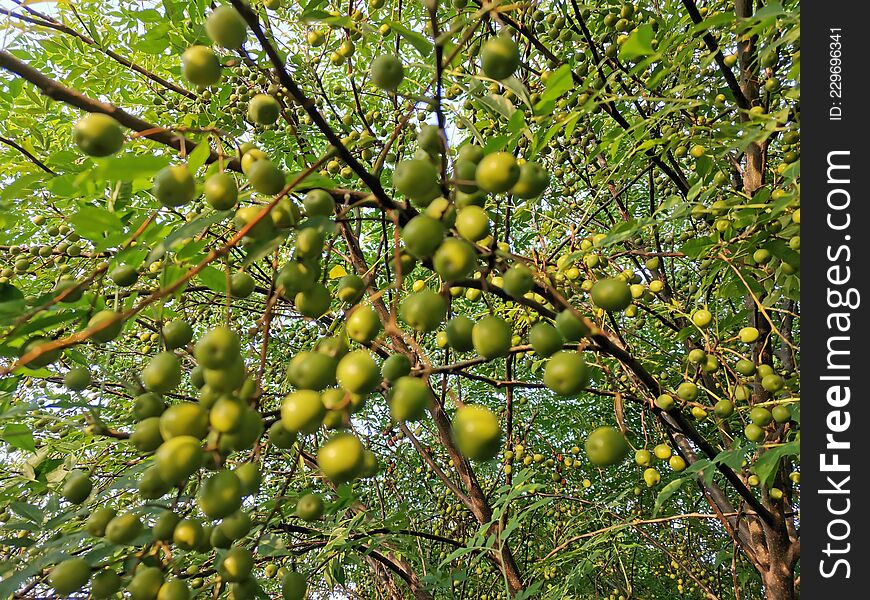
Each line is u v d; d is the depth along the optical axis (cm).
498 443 185
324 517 454
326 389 193
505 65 222
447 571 628
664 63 364
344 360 185
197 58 210
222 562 204
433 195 202
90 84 489
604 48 442
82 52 470
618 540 580
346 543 424
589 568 516
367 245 712
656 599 845
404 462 827
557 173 483
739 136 299
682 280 575
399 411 189
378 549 578
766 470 252
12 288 213
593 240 348
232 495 178
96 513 209
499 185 193
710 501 459
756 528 451
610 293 239
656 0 514
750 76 397
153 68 534
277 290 201
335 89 504
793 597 396
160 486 190
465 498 534
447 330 221
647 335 695
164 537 191
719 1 417
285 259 575
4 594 217
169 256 238
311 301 207
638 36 241
